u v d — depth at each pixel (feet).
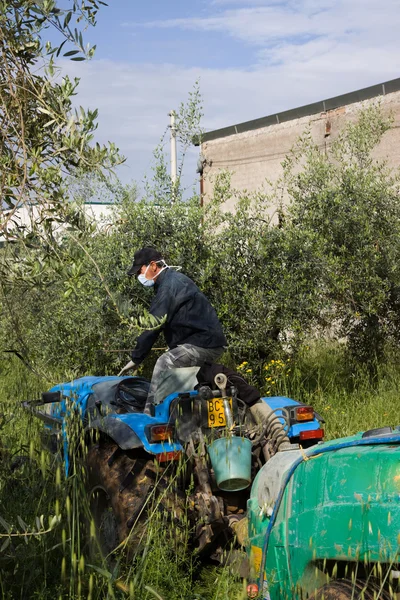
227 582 11.00
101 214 25.91
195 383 13.98
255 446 13.44
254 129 55.26
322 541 8.84
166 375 14.06
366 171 30.66
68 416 13.87
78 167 8.95
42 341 25.26
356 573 8.35
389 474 8.15
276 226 26.61
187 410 13.10
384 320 29.53
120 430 13.24
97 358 25.81
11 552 10.61
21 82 8.89
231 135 57.36
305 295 25.38
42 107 8.90
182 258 24.70
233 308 24.62
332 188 28.66
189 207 26.14
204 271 24.30
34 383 17.28
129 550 12.14
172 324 14.98
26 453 13.47
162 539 12.16
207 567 12.87
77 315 24.89
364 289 27.37
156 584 11.37
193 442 12.92
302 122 51.06
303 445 15.03
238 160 56.80
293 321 24.71
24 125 9.00
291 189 29.94
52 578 11.41
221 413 13.28
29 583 10.91
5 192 8.73
